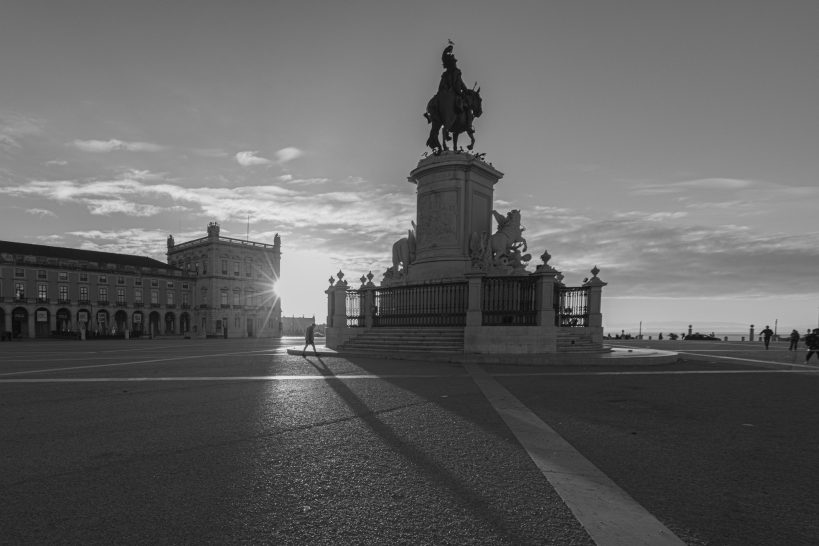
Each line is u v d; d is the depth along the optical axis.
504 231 16.41
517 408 5.72
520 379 8.48
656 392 7.05
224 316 74.50
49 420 5.17
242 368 10.74
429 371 9.80
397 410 5.64
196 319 75.19
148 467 3.55
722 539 2.38
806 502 2.88
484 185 17.44
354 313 17.44
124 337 55.78
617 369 10.41
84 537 2.44
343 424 4.91
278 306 83.06
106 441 4.28
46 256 62.62
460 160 16.62
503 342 12.44
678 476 3.34
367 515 2.69
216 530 2.51
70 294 62.12
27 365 12.30
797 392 7.16
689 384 7.96
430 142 18.55
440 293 14.90
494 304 14.27
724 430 4.67
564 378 8.66
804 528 2.52
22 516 2.70
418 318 15.27
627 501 2.87
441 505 2.83
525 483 3.19
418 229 17.44
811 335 13.62
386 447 4.06
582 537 2.40
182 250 80.06
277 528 2.53
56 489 3.11
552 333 12.42
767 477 3.33
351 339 16.14
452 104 18.02
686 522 2.58
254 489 3.10
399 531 2.49
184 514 2.71
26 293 58.47
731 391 7.20
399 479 3.28
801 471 3.46
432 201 16.98
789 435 4.48
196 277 76.00
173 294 73.06
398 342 14.38
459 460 3.69
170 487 3.14
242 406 5.92
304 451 3.95
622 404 6.05
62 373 10.04
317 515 2.69
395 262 18.62
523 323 13.29
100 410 5.71
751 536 2.42
